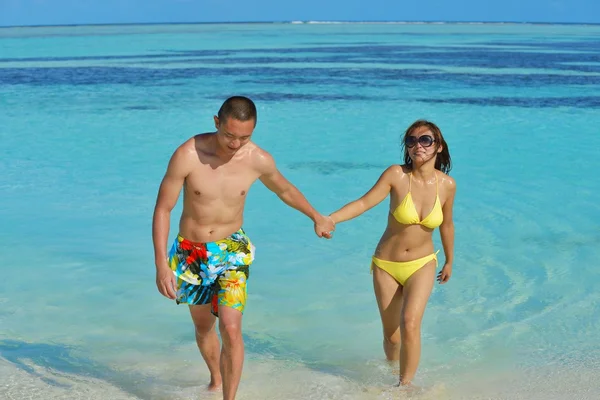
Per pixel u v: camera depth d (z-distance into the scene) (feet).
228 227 13.51
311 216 14.61
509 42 191.52
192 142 13.14
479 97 65.72
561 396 14.23
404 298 14.75
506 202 30.07
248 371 15.51
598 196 31.07
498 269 21.90
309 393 14.51
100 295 19.75
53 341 16.83
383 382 15.02
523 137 46.21
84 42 183.21
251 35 246.68
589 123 51.26
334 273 21.68
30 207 29.01
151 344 16.81
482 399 14.20
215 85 75.56
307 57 121.80
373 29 373.61
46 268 21.84
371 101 63.26
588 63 106.93
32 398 13.94
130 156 39.81
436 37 233.76
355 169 36.68
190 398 14.30
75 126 49.90
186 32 294.05
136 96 66.28
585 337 17.04
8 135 46.29
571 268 21.88
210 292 13.79
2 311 18.52
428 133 14.53
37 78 81.71
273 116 54.85
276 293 20.04
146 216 27.78
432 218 14.66
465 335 17.31
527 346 16.63
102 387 14.61
